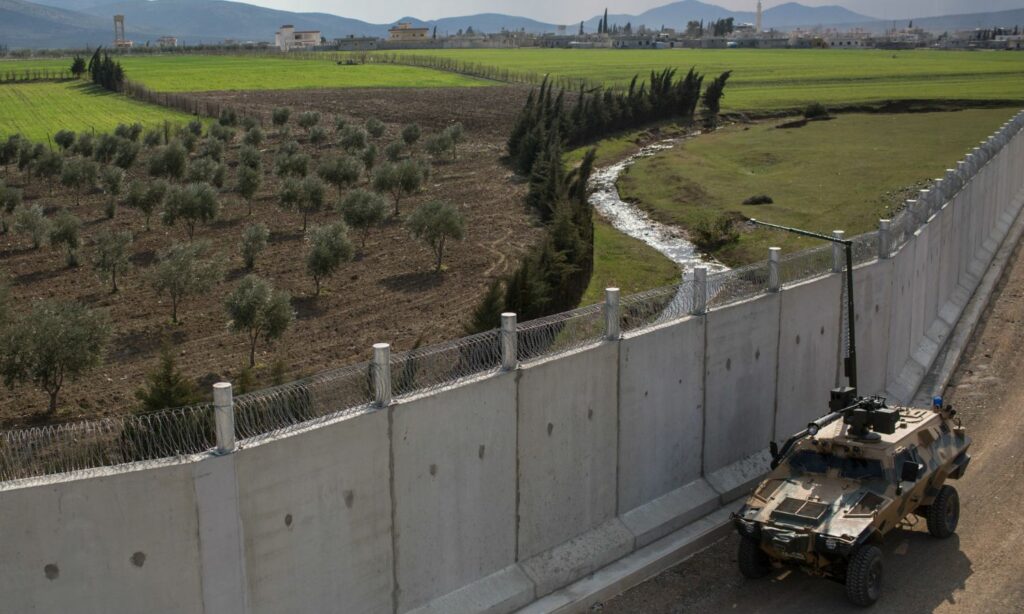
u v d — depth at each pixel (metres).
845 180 51.00
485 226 44.53
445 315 29.89
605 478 14.66
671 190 53.03
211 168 54.09
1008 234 39.00
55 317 22.09
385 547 11.70
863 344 20.42
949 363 23.77
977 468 17.59
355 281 34.41
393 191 50.72
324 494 10.98
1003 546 14.71
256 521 10.41
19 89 113.44
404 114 88.75
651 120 82.94
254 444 10.36
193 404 16.19
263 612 10.57
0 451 9.96
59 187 56.00
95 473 9.61
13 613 9.41
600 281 35.12
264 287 25.81
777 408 18.08
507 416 12.98
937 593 13.38
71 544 9.52
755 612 13.12
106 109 95.38
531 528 13.55
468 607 12.52
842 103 85.38
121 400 22.69
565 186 48.22
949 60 157.38
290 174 55.16
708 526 15.54
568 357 13.75
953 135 64.62
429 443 12.02
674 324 15.49
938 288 26.55
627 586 13.95
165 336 27.70
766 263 17.59
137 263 37.50
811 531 12.78
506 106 94.50
